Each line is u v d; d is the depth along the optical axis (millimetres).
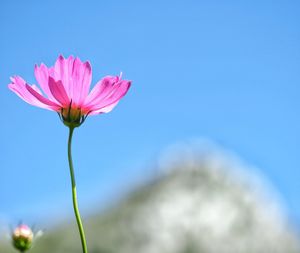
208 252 64562
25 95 3531
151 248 62312
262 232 66562
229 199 72875
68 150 3412
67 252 51594
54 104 3514
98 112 3559
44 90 3582
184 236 66062
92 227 60844
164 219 67438
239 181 79188
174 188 73000
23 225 4465
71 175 3221
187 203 72125
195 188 75500
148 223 65500
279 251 64062
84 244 3086
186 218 68312
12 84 3525
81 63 3553
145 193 73250
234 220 68562
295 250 64062
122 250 58656
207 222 69500
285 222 68688
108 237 60062
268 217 69562
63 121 3510
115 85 3533
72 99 3508
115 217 63594
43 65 3586
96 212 65250
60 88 3439
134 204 69188
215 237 66688
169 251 62875
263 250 63281
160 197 70812
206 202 72438
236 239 66250
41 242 50594
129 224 63250
